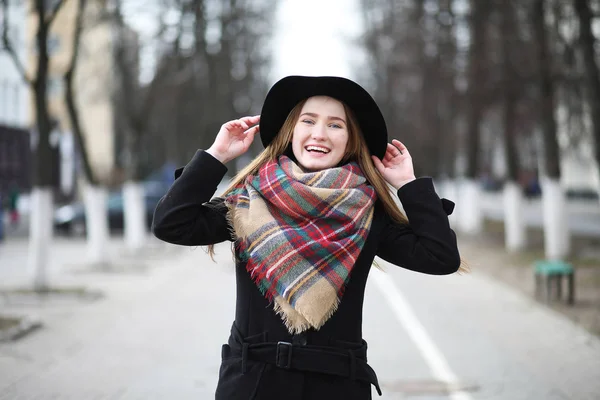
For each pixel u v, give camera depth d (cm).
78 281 1476
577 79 1590
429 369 715
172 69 2159
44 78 1284
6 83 3039
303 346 261
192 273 1634
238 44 2977
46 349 816
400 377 684
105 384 663
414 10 2450
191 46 2141
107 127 4116
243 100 3906
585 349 811
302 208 264
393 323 973
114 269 1698
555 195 1677
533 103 1833
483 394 626
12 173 2147
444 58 2328
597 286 1285
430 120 2917
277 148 297
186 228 276
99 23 1867
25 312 1078
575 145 1734
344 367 262
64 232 2823
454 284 1399
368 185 286
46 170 1275
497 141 2859
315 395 260
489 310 1084
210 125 2872
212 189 283
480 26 1947
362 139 300
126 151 2169
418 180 290
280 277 258
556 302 1145
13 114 3070
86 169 1709
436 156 3172
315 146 289
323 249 260
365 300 1194
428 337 876
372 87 3744
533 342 850
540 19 1639
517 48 1836
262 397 259
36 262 1266
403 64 2858
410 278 1501
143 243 2162
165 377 689
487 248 2125
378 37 3052
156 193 3092
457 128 2988
